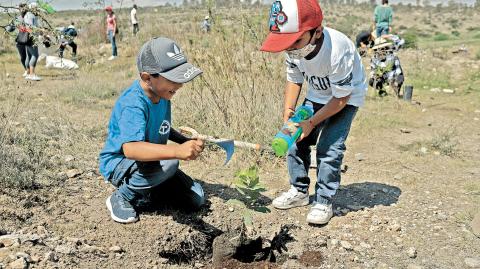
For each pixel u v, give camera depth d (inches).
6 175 147.5
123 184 132.6
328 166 141.8
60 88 327.9
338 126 139.1
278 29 120.6
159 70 116.7
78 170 168.7
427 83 410.6
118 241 127.0
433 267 127.5
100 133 213.5
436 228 146.1
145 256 124.0
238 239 129.9
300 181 153.6
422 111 300.5
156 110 126.3
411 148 222.5
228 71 219.5
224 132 201.9
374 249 135.3
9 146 174.2
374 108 301.9
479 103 329.4
